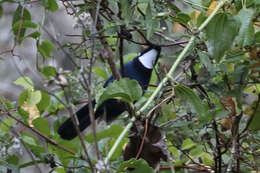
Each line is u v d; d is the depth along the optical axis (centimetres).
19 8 500
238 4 493
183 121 527
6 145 475
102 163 355
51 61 519
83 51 508
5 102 518
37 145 484
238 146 510
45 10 488
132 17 504
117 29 477
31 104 510
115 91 436
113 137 495
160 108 525
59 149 507
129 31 496
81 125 644
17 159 514
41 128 508
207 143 589
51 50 499
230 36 445
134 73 695
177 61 468
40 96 512
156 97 532
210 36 452
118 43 503
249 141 530
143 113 505
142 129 482
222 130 561
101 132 473
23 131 531
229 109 515
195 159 607
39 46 491
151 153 487
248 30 444
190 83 523
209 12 529
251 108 500
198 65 593
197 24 527
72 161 534
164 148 483
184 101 459
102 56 484
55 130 603
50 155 488
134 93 439
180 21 503
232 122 510
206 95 519
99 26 499
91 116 357
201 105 452
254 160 522
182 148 550
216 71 497
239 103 482
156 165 488
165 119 538
